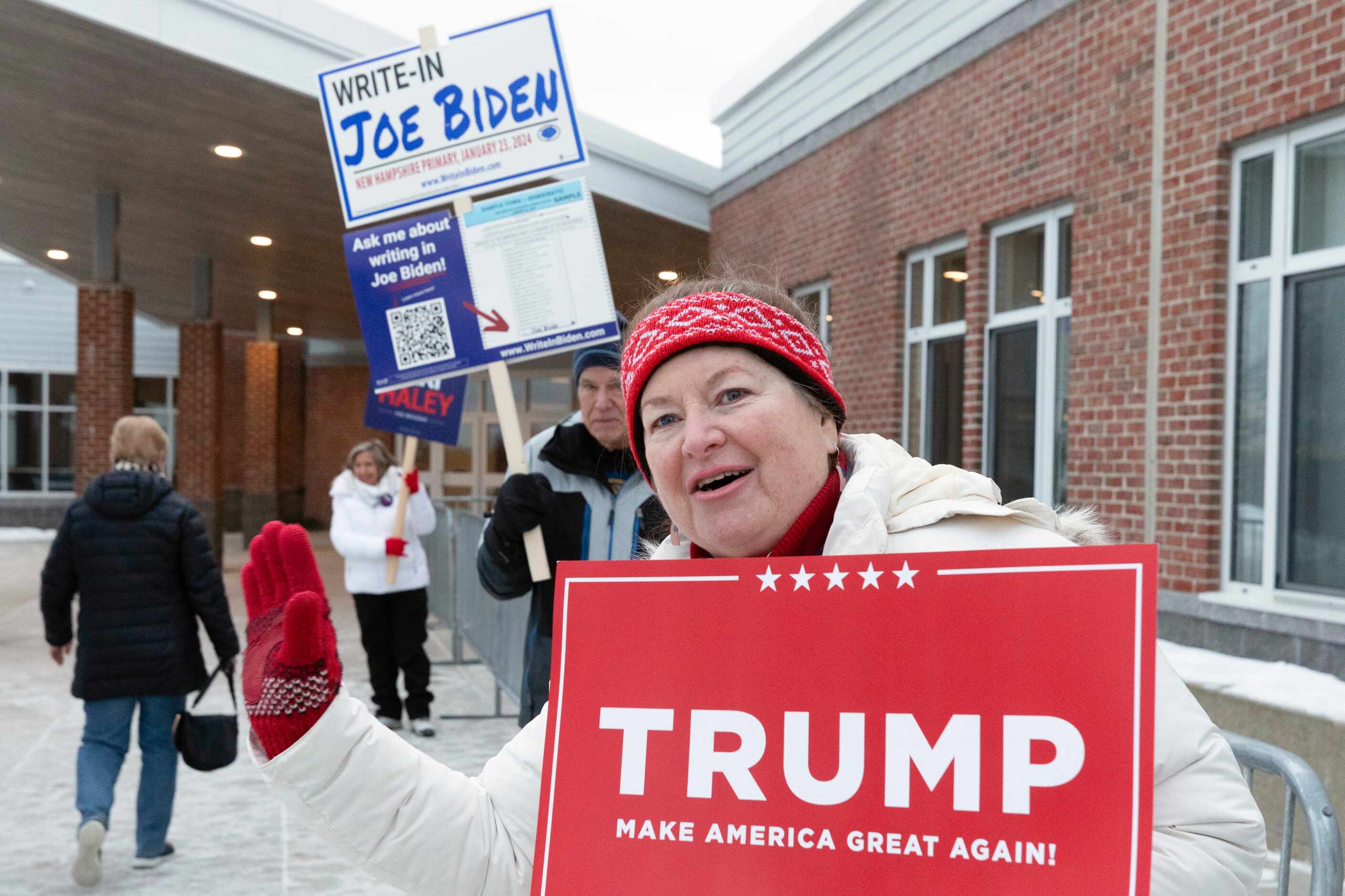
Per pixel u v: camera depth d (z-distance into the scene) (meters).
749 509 1.17
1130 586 0.96
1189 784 1.00
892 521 1.20
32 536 21.20
